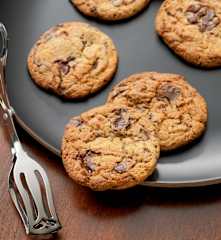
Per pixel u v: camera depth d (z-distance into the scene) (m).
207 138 0.72
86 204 0.70
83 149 0.69
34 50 0.76
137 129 0.70
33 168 0.70
